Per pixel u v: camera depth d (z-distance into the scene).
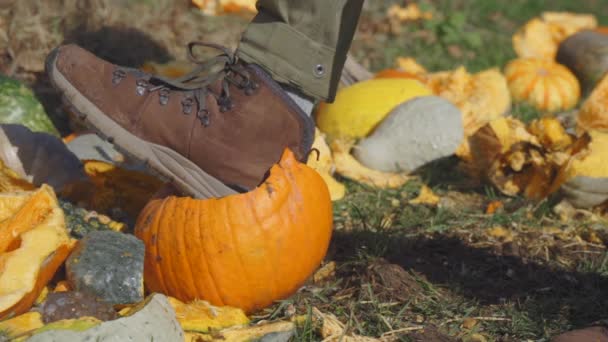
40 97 2.79
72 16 2.88
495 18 5.04
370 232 2.44
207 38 3.06
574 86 3.59
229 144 2.20
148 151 2.21
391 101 2.84
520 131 2.68
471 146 2.80
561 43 3.94
